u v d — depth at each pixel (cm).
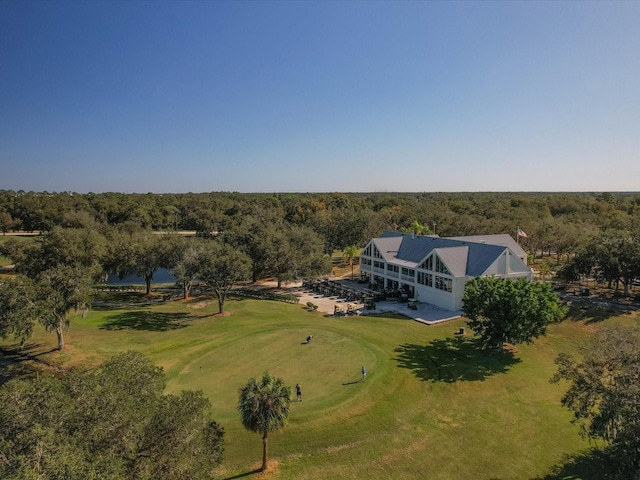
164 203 17700
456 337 4322
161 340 4400
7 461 1120
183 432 1532
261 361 3666
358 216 10650
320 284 7281
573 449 2402
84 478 1152
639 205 13400
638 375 2023
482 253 5559
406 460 2320
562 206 14250
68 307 4009
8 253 7550
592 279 6750
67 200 14388
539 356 3800
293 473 2212
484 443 2472
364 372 3247
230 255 5488
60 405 1327
